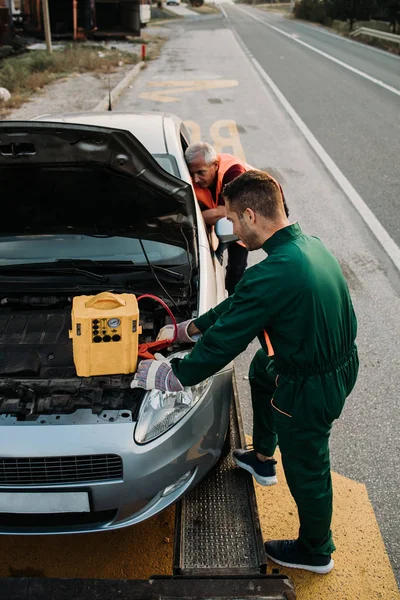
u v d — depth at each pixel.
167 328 2.79
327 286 2.15
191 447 2.56
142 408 2.47
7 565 2.74
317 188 7.60
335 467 3.28
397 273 5.41
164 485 2.50
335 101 13.38
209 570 2.40
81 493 2.39
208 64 19.91
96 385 2.49
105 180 2.94
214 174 3.93
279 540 2.70
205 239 3.49
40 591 2.09
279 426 2.34
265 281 2.09
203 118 11.46
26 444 2.33
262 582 2.16
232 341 2.14
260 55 22.47
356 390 3.87
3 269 3.17
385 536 2.88
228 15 55.09
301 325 2.12
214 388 2.72
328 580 2.66
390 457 3.34
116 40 25.72
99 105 12.42
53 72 16.97
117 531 2.92
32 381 2.51
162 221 3.21
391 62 20.86
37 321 2.90
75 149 2.74
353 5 31.47
